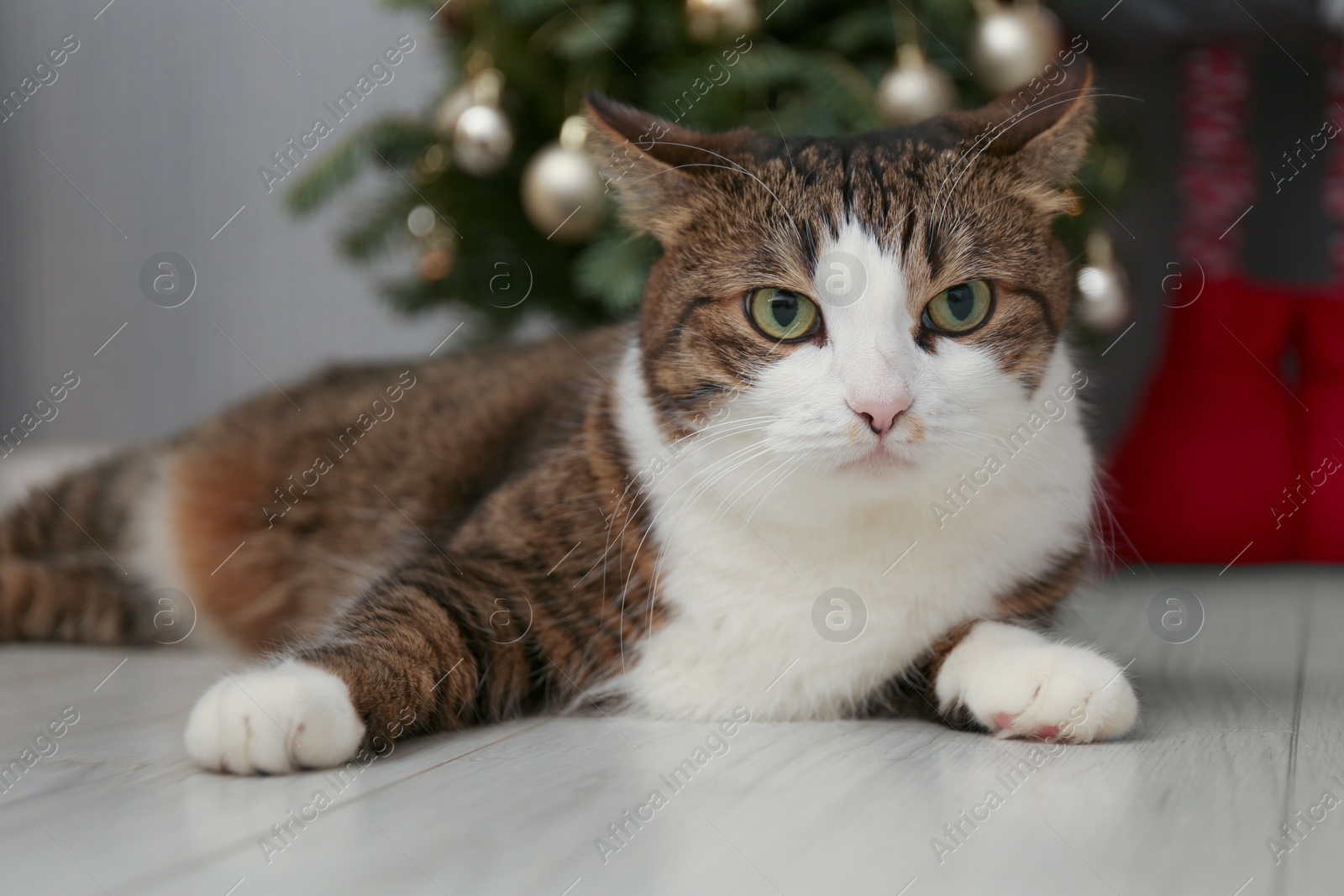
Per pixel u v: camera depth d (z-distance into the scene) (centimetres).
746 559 45
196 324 116
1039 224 46
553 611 45
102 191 115
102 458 60
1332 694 47
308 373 63
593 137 48
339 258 82
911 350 43
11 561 57
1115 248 69
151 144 113
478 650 44
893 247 43
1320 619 61
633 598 46
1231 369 74
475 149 61
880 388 42
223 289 115
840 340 43
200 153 112
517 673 45
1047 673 41
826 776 39
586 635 46
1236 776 38
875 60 63
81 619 57
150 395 118
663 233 46
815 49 63
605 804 37
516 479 48
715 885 33
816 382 43
